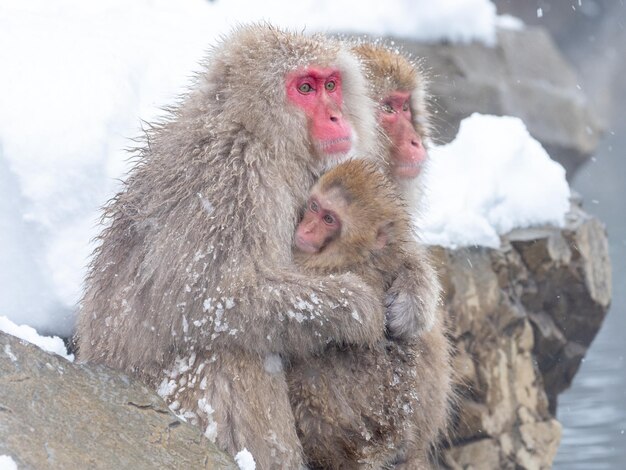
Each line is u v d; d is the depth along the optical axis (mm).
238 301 6859
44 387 6457
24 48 9047
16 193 8359
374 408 7336
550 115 17797
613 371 16234
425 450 8477
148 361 7133
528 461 10750
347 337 7074
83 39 9539
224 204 7043
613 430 14148
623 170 29219
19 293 8367
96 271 7625
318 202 7434
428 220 10578
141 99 9633
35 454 5961
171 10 12570
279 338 6949
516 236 11102
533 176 11609
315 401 7234
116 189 8719
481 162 11531
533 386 10977
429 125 10172
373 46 9516
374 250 7562
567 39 32281
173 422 6711
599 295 11602
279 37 7715
